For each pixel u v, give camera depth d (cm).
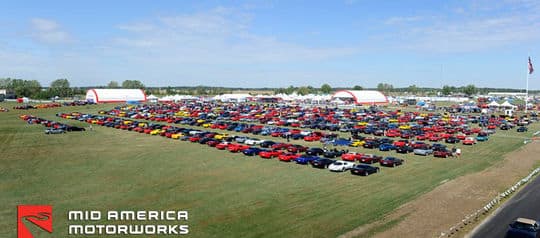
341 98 17712
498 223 2672
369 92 18200
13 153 5369
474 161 4978
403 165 4706
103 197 3272
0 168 4388
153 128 7919
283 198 3250
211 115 10950
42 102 17388
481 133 7188
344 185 3691
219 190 3503
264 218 2759
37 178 3916
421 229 2523
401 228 2541
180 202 3145
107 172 4206
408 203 3094
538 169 4353
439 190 3475
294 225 2612
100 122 9250
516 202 3170
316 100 17925
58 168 4403
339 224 2625
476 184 3700
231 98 19538
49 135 7300
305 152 5203
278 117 10556
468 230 2533
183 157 5116
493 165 4703
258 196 3309
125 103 17000
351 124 8725
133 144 6262
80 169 4353
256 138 7006
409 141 6309
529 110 14138
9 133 7494
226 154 5350
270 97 19000
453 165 4706
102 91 17362
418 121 9894
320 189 3538
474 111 13438
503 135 7706
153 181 3822
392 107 15750
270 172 4241
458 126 8606
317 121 9475
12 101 18188
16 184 3672
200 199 3228
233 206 3039
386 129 8131
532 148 6053
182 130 7400
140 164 4644
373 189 3544
